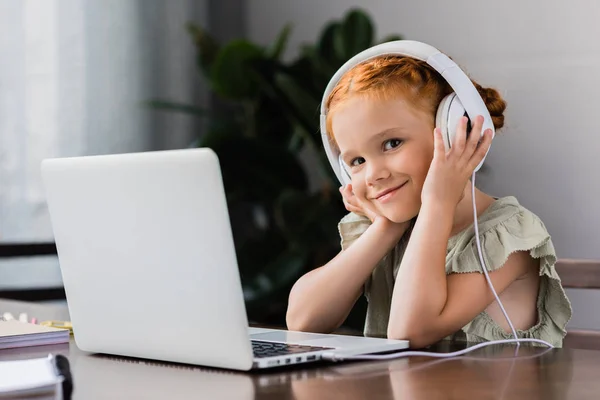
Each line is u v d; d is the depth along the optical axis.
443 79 1.60
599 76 3.91
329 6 4.86
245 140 4.31
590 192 3.95
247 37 5.14
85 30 4.50
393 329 1.54
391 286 1.84
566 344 1.96
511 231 1.63
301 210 4.12
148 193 1.26
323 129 1.74
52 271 4.39
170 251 1.27
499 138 4.19
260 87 4.41
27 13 4.33
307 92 4.16
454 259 1.60
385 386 1.16
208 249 1.22
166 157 1.22
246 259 4.52
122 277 1.36
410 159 1.58
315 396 1.10
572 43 3.98
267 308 4.32
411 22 4.52
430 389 1.13
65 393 1.13
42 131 4.37
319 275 1.76
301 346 1.44
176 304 1.29
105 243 1.36
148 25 4.70
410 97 1.57
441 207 1.54
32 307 2.22
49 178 1.43
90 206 1.37
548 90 4.05
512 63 4.16
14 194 4.29
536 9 4.08
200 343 1.28
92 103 4.52
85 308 1.45
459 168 1.54
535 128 4.09
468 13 4.30
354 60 1.62
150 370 1.31
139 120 4.66
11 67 4.29
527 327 1.69
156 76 4.73
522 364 1.32
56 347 1.56
